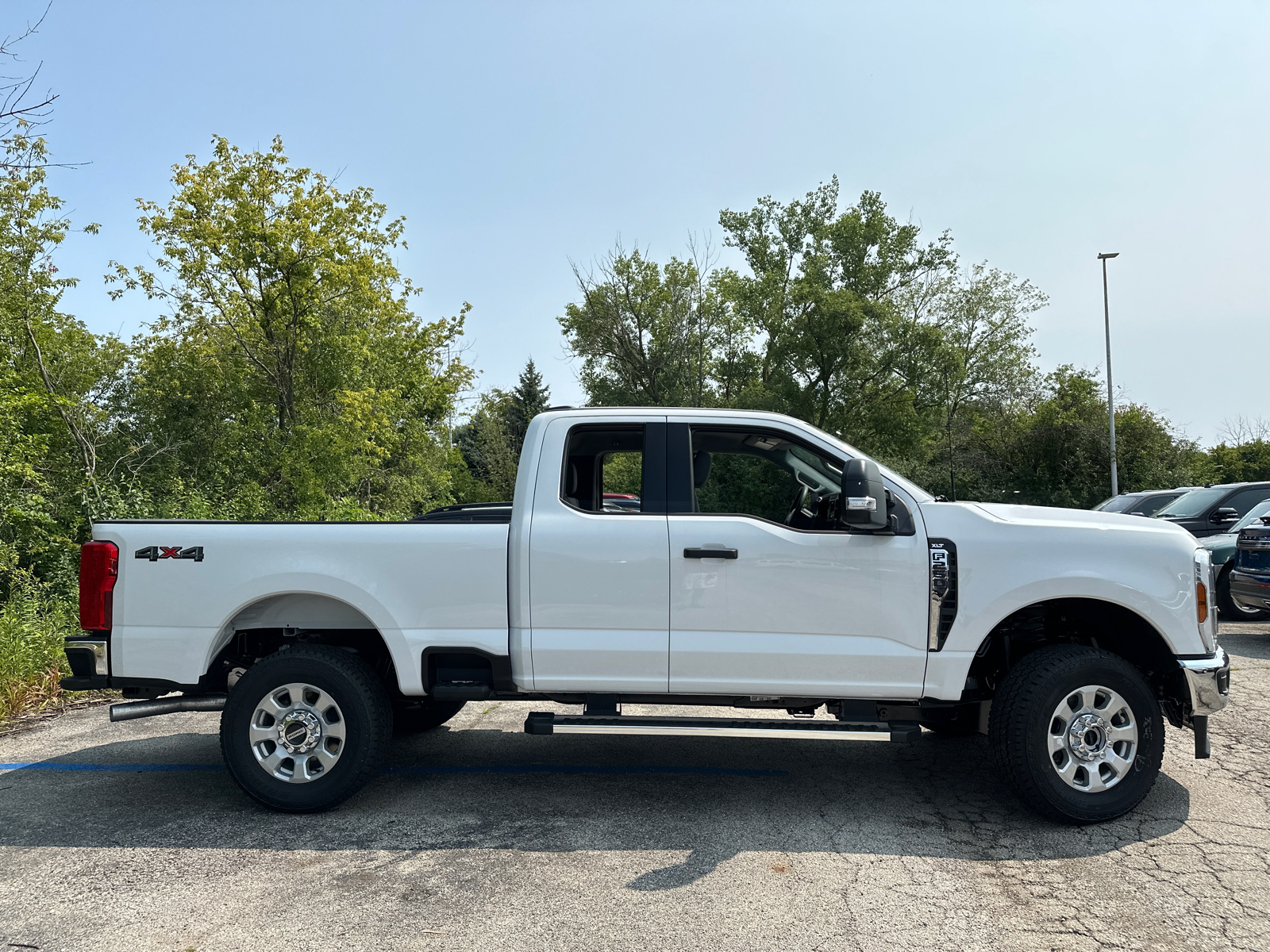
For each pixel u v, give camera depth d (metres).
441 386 23.75
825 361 33.91
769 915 3.16
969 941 2.96
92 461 13.36
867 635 4.10
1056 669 3.98
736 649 4.11
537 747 5.55
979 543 4.10
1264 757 5.12
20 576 9.98
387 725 4.31
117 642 4.31
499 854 3.76
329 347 18.06
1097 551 4.09
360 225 19.19
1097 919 3.12
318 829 4.07
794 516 4.75
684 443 4.38
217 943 2.97
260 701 4.23
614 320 32.50
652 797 4.53
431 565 4.27
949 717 5.02
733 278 34.34
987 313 41.50
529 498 4.30
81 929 3.08
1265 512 9.57
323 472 17.47
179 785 4.77
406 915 3.17
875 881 3.45
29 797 4.57
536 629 4.19
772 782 4.77
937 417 35.66
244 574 4.29
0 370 11.98
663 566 4.15
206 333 17.78
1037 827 4.05
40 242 12.62
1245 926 3.07
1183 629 4.09
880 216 35.97
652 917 3.14
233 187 17.06
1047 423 33.41
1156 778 4.35
